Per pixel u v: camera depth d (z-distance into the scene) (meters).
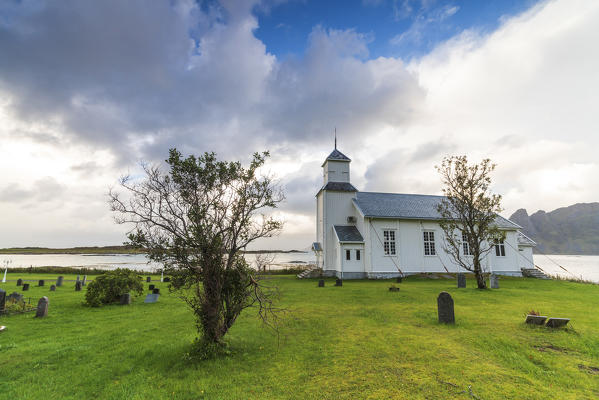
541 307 13.34
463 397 5.17
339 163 35.09
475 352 7.34
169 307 14.57
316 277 31.19
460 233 31.27
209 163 7.74
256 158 8.14
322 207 34.69
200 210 7.38
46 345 8.33
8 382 6.11
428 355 7.15
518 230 32.56
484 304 14.10
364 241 30.05
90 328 10.37
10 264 64.38
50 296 18.17
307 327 9.92
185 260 7.10
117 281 15.65
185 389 5.69
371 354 7.27
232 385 5.81
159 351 7.78
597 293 18.20
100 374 6.44
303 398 5.27
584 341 8.01
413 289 20.11
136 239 6.96
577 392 5.33
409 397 5.20
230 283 7.81
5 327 10.32
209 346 7.32
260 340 8.59
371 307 13.31
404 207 32.94
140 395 5.49
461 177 21.48
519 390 5.39
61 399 5.42
